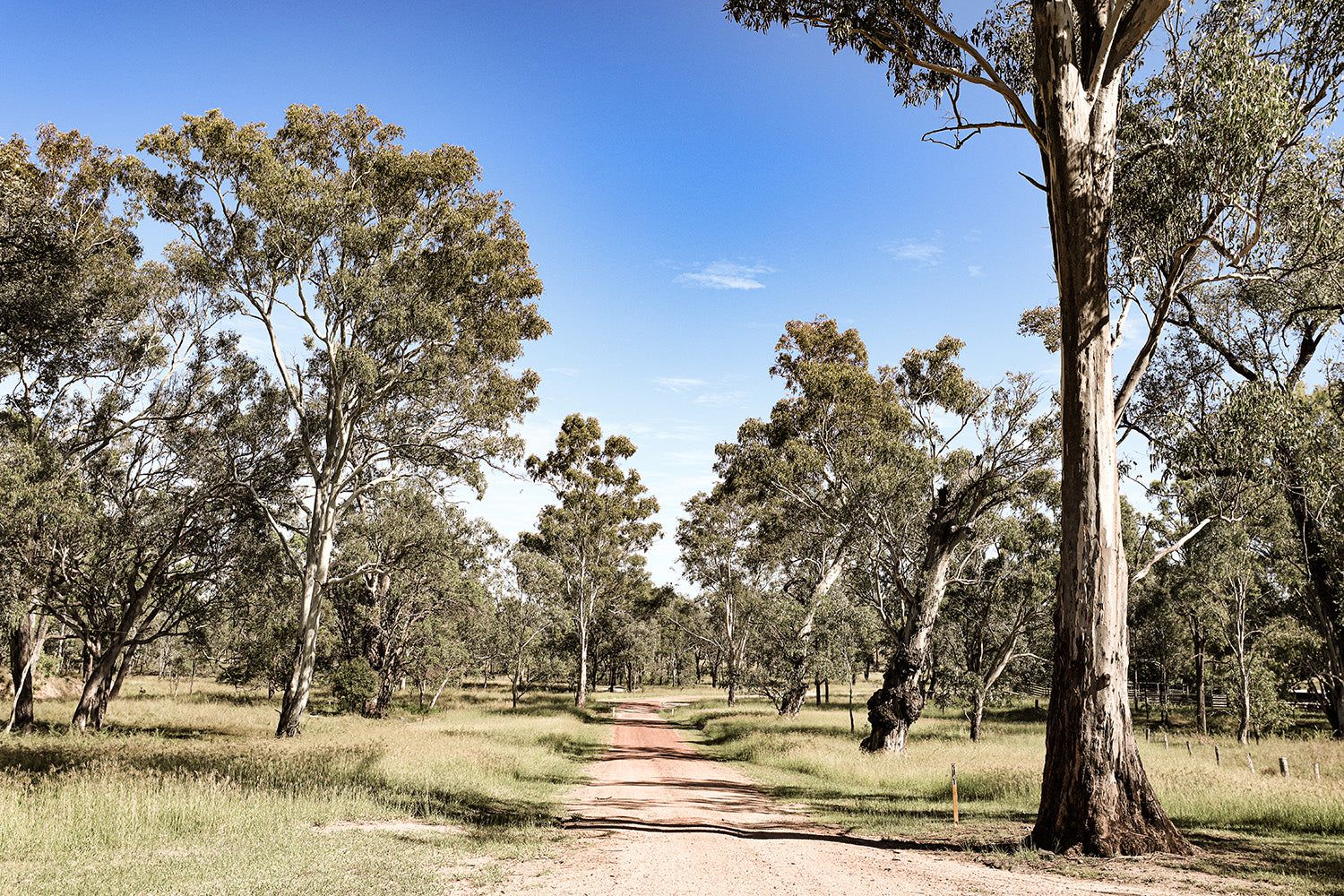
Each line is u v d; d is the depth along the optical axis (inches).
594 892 292.8
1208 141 457.4
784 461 1138.0
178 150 953.5
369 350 1008.2
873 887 301.9
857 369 1150.3
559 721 1446.9
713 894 289.4
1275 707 1298.0
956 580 1155.3
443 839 393.4
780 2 499.2
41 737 908.0
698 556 2256.4
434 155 1056.8
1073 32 500.1
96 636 1061.8
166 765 578.6
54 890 247.4
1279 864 351.6
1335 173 498.6
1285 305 664.4
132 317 1077.8
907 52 497.0
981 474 1049.5
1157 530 1107.9
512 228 1139.9
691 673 4945.9
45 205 716.0
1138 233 518.9
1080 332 439.8
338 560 1445.6
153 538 1086.4
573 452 2174.0
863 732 1289.4
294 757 662.5
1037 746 1101.7
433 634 1686.8
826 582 1491.1
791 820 528.1
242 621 1269.7
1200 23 487.2
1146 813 395.2
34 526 922.7
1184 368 733.3
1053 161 447.5
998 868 352.5
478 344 1082.1
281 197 946.7
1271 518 953.5
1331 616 840.3
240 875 278.7
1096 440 432.8
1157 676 1903.3
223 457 1066.1
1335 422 632.4
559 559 2176.4
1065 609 428.1
